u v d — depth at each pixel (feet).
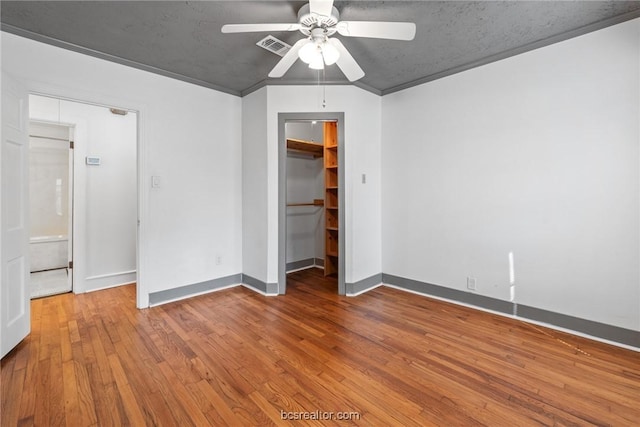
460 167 10.28
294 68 10.25
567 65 8.12
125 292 11.80
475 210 9.98
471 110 9.96
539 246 8.73
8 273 7.16
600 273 7.80
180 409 5.39
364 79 11.21
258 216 11.87
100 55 9.11
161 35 8.21
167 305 10.43
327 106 11.27
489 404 5.50
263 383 6.13
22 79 7.86
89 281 11.84
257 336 8.16
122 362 6.85
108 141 12.24
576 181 8.09
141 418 5.16
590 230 7.91
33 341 7.81
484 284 9.87
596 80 7.72
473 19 7.41
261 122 11.57
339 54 7.07
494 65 9.41
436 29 7.85
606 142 7.63
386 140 12.44
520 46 8.77
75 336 8.11
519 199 9.05
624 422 5.06
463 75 10.11
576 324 8.18
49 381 6.13
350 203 11.35
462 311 9.88
